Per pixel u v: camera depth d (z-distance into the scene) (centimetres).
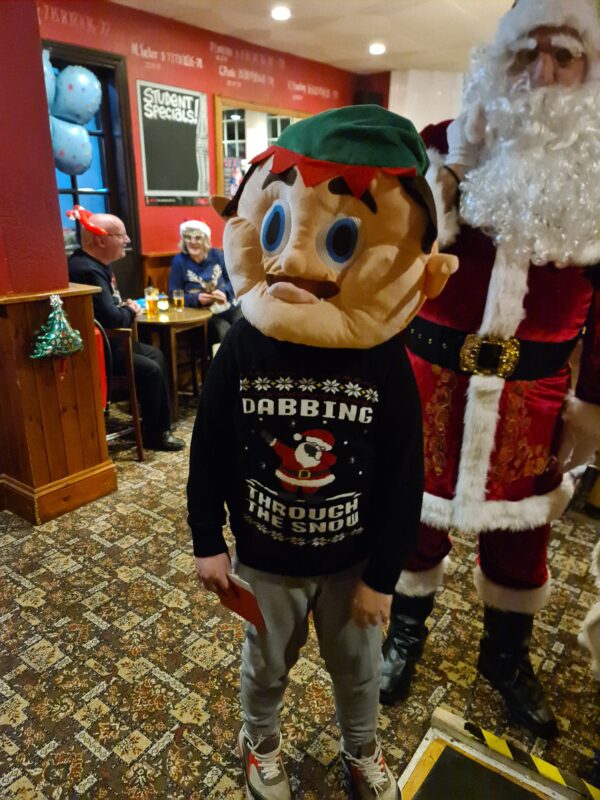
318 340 79
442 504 124
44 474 227
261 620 95
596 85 99
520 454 119
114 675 153
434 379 120
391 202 76
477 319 113
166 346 339
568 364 123
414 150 79
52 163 209
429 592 145
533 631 171
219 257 399
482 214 102
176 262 388
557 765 129
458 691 149
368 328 79
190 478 96
